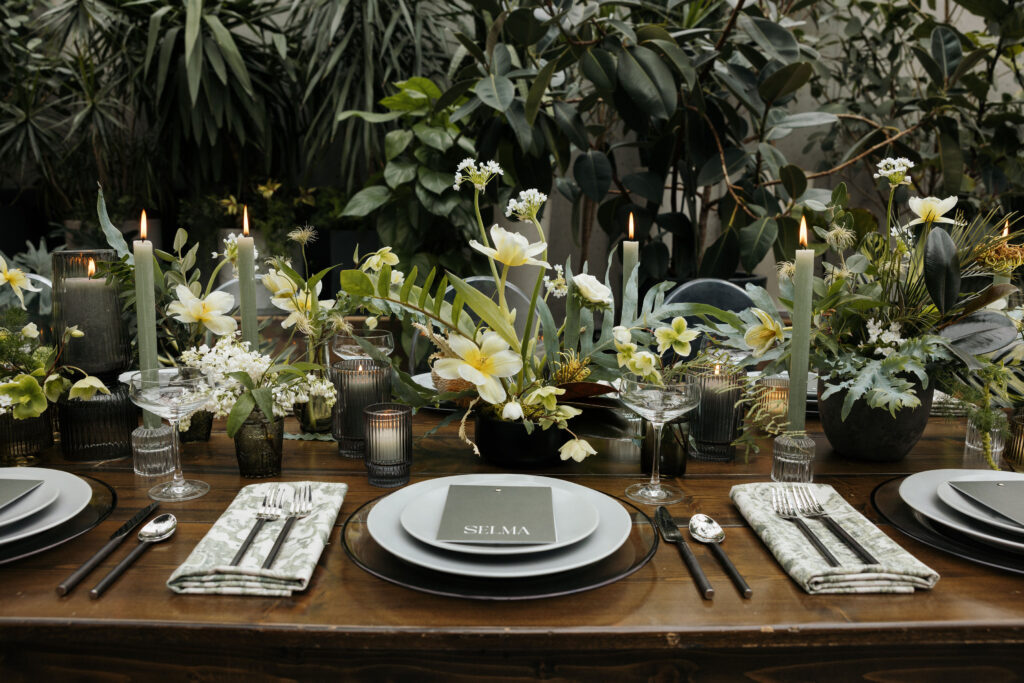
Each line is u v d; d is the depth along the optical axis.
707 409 1.26
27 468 1.07
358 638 0.75
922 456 1.30
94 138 3.25
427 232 3.35
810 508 1.01
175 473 1.12
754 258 2.87
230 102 3.27
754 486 1.08
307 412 1.37
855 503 1.08
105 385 1.26
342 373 1.24
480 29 2.99
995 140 3.09
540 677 0.81
